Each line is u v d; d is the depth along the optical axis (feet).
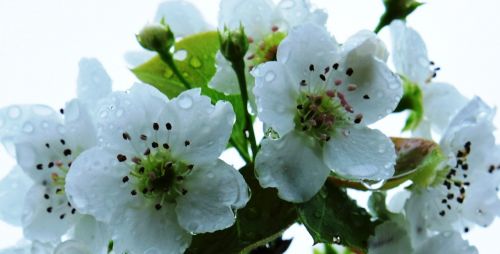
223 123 0.49
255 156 0.53
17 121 0.52
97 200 0.49
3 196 0.53
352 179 0.52
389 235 0.52
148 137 0.49
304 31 0.51
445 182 0.54
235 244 0.50
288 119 0.51
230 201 0.49
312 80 0.52
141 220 0.49
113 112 0.49
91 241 0.50
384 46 0.52
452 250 0.53
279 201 0.52
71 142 0.51
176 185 0.50
